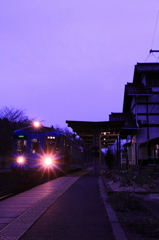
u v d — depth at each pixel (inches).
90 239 199.2
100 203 348.5
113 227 228.2
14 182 730.8
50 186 548.7
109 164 1211.9
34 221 250.2
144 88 1273.4
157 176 658.8
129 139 1528.1
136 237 203.0
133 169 1101.1
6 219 259.4
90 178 770.8
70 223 245.4
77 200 372.2
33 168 725.9
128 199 323.3
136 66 1314.0
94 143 1013.8
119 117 1328.7
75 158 1203.2
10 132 1429.6
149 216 273.1
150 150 1197.7
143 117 1262.3
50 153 742.5
